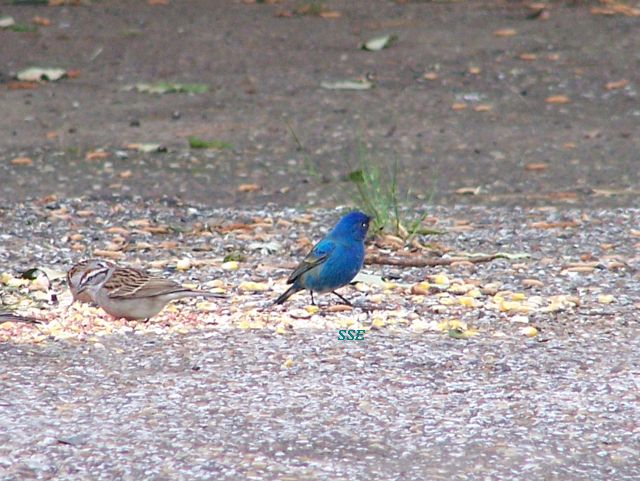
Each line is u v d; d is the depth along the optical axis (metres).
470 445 7.92
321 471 7.47
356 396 8.80
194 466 7.51
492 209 16.56
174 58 26.45
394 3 31.77
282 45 27.56
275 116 22.55
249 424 8.21
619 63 25.70
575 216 16.00
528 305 11.42
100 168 19.09
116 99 23.56
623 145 20.77
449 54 26.61
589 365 9.58
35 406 8.48
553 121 22.30
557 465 7.62
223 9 30.94
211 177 18.78
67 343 10.06
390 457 7.71
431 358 9.73
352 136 21.30
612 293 12.00
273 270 13.03
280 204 17.17
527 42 27.38
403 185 18.33
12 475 7.34
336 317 11.02
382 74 25.33
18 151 19.94
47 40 27.44
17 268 13.02
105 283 10.72
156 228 15.05
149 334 10.38
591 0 31.00
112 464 7.52
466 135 21.41
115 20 29.39
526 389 9.00
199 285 12.30
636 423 8.32
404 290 12.13
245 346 9.98
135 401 8.62
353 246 11.11
